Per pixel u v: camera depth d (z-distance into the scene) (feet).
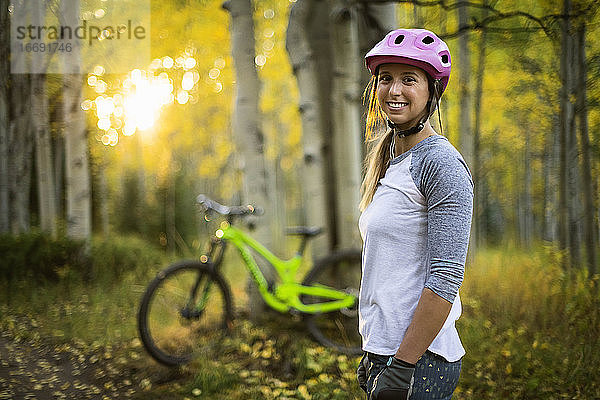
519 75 17.37
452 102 28.60
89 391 11.63
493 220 47.96
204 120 54.29
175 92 44.70
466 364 11.96
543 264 15.88
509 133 31.50
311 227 15.34
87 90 28.48
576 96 13.58
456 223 4.56
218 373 12.16
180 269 13.26
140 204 42.86
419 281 4.97
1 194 26.03
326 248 15.72
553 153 24.95
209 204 14.21
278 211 76.64
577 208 15.28
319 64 15.70
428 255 4.92
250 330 14.55
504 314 14.15
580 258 15.24
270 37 45.75
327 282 15.11
